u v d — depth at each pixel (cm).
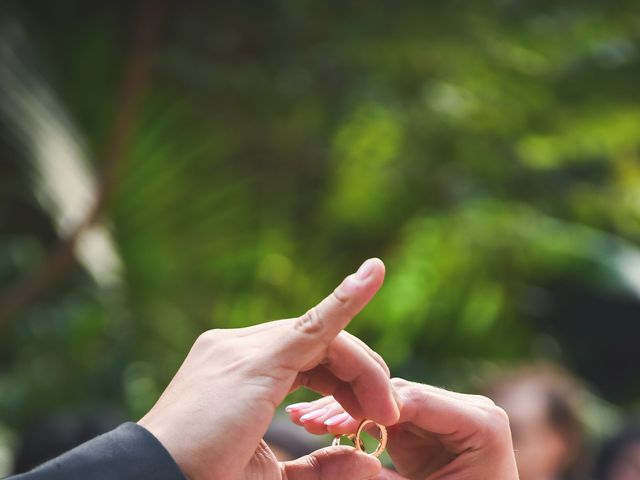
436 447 138
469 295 802
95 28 618
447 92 696
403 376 757
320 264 759
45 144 570
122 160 580
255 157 679
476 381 774
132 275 636
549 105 704
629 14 637
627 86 680
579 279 870
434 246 789
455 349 803
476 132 747
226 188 647
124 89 567
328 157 721
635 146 811
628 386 1063
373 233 790
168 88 620
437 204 791
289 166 695
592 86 684
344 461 131
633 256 843
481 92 700
